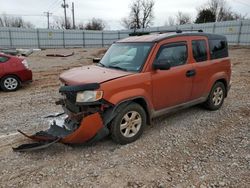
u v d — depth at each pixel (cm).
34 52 2858
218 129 496
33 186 327
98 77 415
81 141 400
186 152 409
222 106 630
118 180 338
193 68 514
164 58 470
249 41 3225
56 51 3036
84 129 386
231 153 404
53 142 389
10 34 3731
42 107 656
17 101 721
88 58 2189
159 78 456
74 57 2297
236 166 367
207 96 567
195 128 500
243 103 656
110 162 380
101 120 397
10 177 346
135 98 425
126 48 499
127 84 416
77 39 4303
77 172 356
